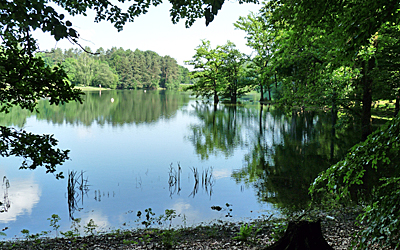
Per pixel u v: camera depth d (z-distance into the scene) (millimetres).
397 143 3182
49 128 26781
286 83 15289
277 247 4445
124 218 8820
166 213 9195
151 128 27516
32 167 5449
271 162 15484
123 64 139500
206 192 11227
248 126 28516
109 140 21797
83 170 14297
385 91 16938
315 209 8938
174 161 16031
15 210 9422
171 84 153375
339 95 16484
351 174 3752
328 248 4297
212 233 7406
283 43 13680
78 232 7785
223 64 56625
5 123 29250
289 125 28562
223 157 16859
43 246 6754
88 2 5691
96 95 80250
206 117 35625
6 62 4750
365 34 3744
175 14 5891
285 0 7035
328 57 9750
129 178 13078
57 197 10680
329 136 22000
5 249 6590
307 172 13477
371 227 3199
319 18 5777
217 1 2555
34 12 2723
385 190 3342
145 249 6488
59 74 5141
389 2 3650
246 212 9180
